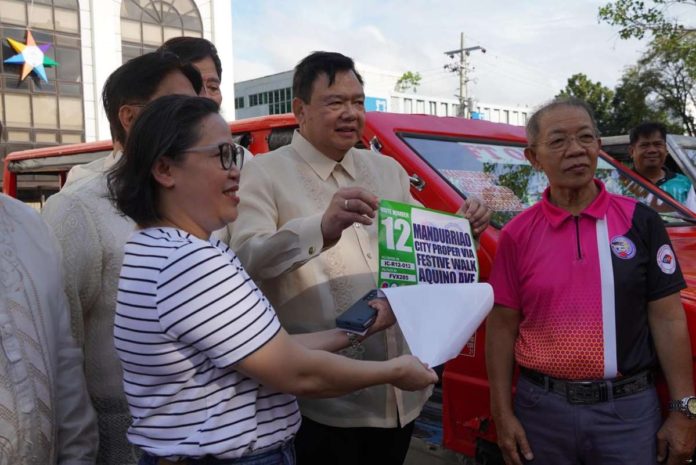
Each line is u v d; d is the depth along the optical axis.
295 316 2.11
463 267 2.03
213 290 1.32
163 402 1.36
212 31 23.06
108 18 20.92
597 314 1.97
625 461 1.95
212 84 2.91
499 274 2.19
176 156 1.41
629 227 2.02
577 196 2.07
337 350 1.72
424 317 1.67
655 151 4.96
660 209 3.41
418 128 3.21
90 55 20.83
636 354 1.97
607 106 37.03
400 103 43.72
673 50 16.27
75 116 20.67
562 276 2.02
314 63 2.17
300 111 2.29
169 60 2.07
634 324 1.97
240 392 1.40
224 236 2.26
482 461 2.47
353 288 2.14
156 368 1.35
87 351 2.00
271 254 1.89
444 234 2.01
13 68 19.41
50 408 1.67
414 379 1.56
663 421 2.05
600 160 3.66
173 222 1.46
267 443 1.46
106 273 1.95
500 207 2.90
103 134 21.16
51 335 1.71
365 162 2.39
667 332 1.98
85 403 1.84
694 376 2.00
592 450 1.99
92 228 1.94
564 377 2.01
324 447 2.16
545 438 2.05
